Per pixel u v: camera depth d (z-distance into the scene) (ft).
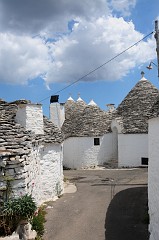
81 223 33.88
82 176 64.54
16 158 26.23
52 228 32.58
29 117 39.81
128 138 75.25
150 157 32.50
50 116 69.92
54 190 44.86
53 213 37.42
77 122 83.46
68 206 40.32
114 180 56.85
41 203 40.47
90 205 40.47
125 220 34.19
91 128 80.18
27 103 39.63
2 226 24.88
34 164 34.83
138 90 81.35
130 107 79.36
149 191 33.12
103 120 82.58
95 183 55.11
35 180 35.32
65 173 70.64
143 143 73.77
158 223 25.46
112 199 42.83
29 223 27.84
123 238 29.32
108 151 80.89
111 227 32.35
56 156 45.75
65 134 82.48
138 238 29.09
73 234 30.91
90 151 79.20
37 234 29.53
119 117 78.48
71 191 49.11
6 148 27.02
